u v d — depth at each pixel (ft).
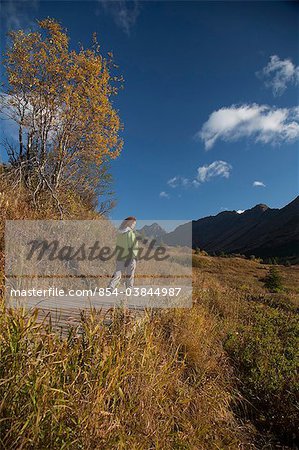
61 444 7.45
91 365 9.50
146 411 10.09
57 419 7.66
